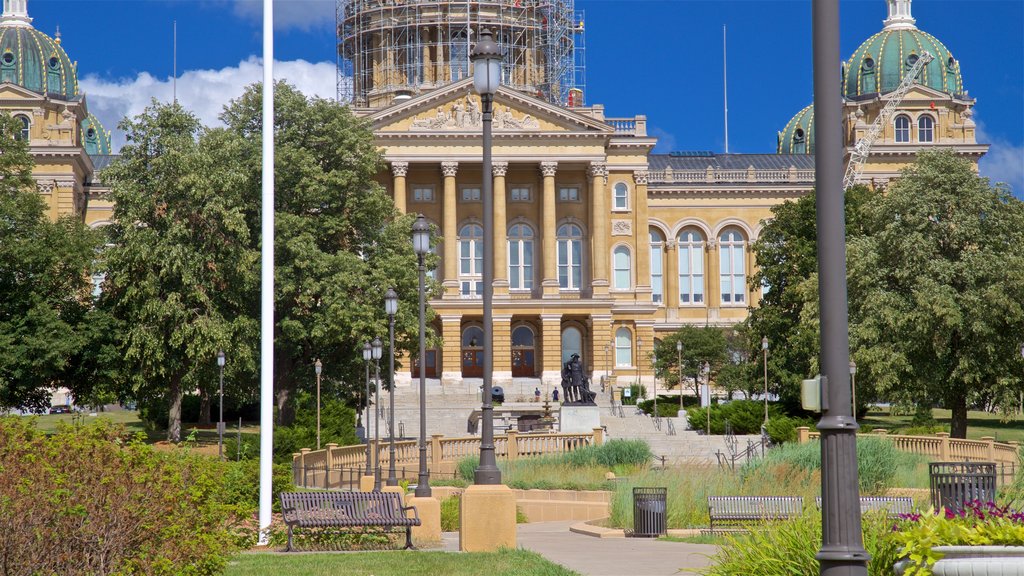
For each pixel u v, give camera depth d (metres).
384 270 71.44
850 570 10.44
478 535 22.91
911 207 64.62
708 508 28.22
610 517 30.84
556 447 53.88
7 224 61.56
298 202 71.56
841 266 10.67
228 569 20.20
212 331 61.44
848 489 10.54
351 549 25.00
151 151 64.94
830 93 10.70
